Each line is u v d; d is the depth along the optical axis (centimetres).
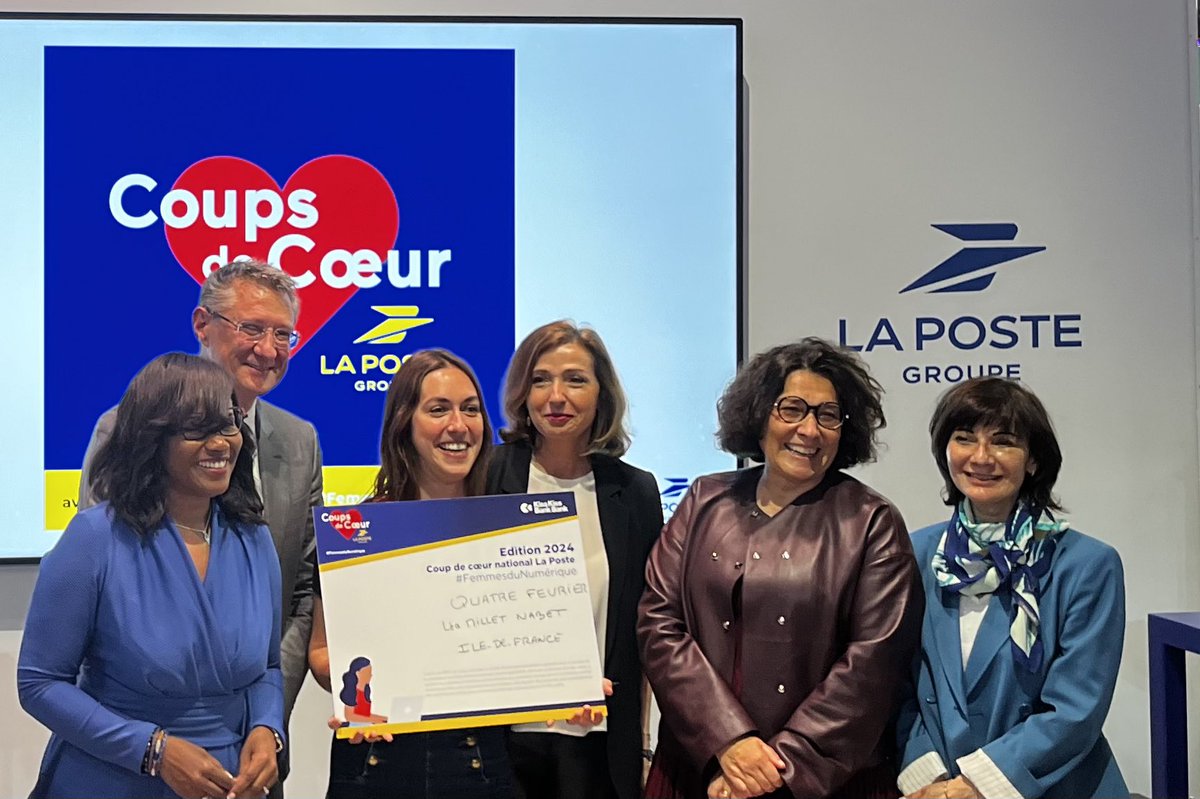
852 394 262
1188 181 314
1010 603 254
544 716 248
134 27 299
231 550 259
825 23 310
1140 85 313
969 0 310
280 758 268
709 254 307
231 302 293
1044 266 311
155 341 298
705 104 306
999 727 251
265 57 301
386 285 303
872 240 310
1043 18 311
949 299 311
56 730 247
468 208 305
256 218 301
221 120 300
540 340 269
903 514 310
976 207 310
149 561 252
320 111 302
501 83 305
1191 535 314
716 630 254
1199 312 314
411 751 247
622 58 306
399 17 302
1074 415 312
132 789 253
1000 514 260
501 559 256
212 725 253
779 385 259
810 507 259
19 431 297
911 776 251
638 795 263
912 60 310
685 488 306
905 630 250
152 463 254
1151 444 313
